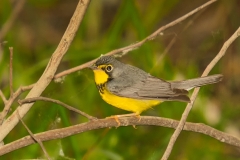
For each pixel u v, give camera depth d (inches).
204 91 514.3
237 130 535.5
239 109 542.0
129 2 493.0
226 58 605.0
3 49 532.1
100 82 399.5
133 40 588.7
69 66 575.5
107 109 503.8
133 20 498.6
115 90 390.3
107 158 456.1
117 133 480.1
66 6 707.4
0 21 571.2
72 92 504.4
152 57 508.7
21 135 467.2
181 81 381.1
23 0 526.9
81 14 323.3
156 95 386.6
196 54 631.8
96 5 621.9
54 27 682.8
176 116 490.9
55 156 437.4
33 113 472.4
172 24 369.7
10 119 326.6
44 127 426.9
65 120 414.0
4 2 533.6
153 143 498.9
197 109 504.4
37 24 666.2
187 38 660.1
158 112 502.0
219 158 485.1
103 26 683.4
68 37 325.4
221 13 640.4
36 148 430.6
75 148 420.8
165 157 310.2
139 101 392.5
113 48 512.1
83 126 320.5
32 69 498.0
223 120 522.6
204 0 686.5
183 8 691.4
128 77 395.2
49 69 326.6
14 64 530.0
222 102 563.2
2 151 309.0
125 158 483.8
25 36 645.3
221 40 631.8
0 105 485.4
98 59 397.4
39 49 608.4
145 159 489.1
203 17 669.9
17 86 493.0
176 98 356.5
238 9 629.6
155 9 582.9
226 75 597.3
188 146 488.1
